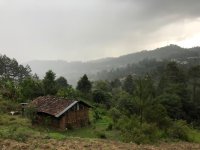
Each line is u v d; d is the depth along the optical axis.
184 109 93.69
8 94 73.12
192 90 114.88
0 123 49.03
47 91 79.38
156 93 86.56
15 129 42.38
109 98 96.62
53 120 54.50
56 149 30.22
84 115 58.56
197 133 70.56
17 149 29.19
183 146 43.69
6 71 117.81
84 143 35.00
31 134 38.72
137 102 50.91
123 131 47.12
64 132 52.06
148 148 36.47
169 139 51.41
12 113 59.97
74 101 55.81
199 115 95.44
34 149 29.56
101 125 60.03
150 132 46.25
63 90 84.31
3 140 32.81
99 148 32.69
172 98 87.19
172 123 57.47
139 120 49.69
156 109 52.47
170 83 104.12
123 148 34.28
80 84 101.69
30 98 75.88
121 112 64.56
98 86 110.31
